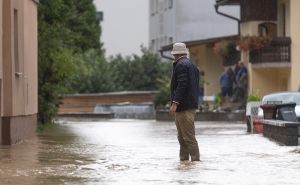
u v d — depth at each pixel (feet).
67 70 156.66
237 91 236.43
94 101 313.32
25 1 114.73
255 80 232.53
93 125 176.45
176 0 381.40
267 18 233.14
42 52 153.38
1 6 99.81
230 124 185.06
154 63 338.95
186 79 77.56
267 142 107.34
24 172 67.51
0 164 74.49
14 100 102.99
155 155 84.74
